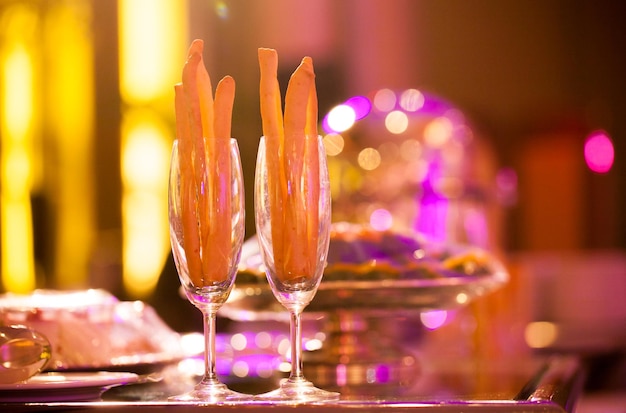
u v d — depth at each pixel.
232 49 5.46
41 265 5.36
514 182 5.90
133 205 5.55
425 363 1.52
